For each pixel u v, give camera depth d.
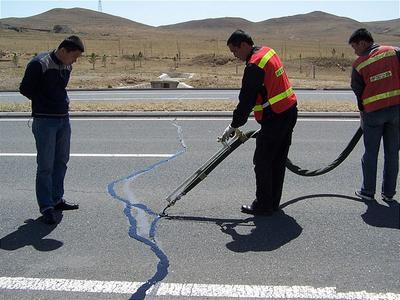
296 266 3.97
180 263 4.04
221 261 4.07
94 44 77.19
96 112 11.40
